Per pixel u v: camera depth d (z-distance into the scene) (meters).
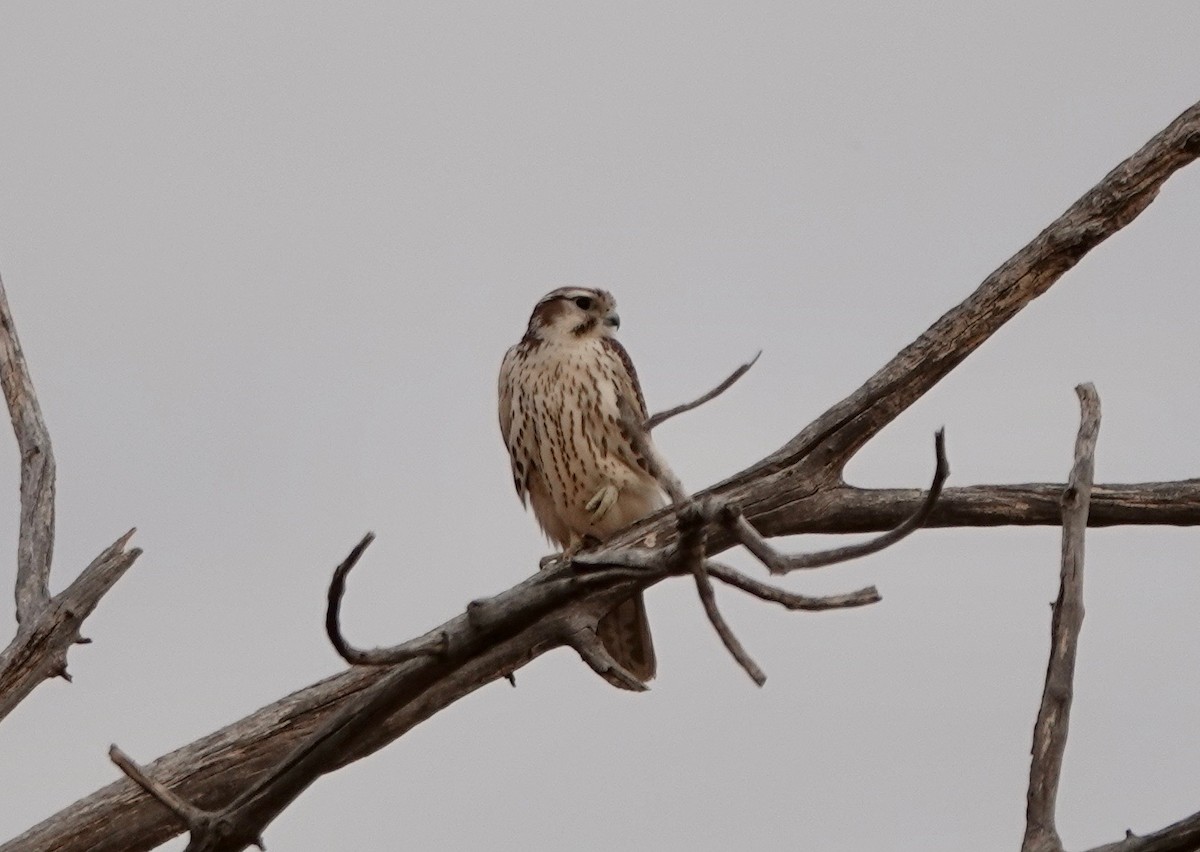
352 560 7.22
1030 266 10.91
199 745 11.11
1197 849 7.37
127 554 9.98
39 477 10.77
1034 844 7.71
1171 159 10.65
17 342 11.20
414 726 10.64
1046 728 8.01
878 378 11.27
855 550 7.06
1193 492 11.30
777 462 11.56
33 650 9.74
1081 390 9.05
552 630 9.70
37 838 10.80
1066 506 8.62
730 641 7.18
